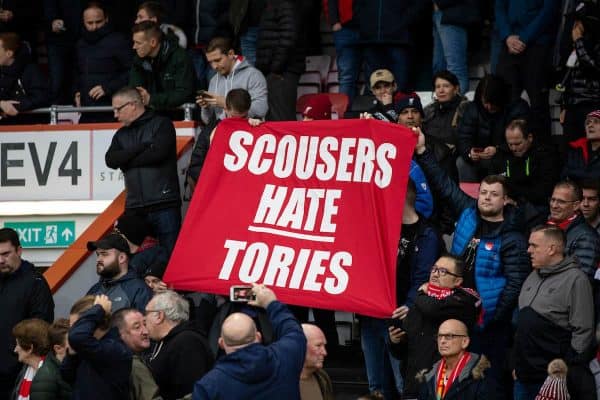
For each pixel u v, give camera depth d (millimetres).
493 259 34781
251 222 37188
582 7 43500
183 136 43938
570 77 44219
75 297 39906
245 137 38125
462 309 32719
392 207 35656
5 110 46688
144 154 39969
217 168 38062
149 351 33062
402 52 49062
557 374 32031
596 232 35500
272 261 36469
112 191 43969
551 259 33094
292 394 27266
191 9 51031
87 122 47688
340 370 40344
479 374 31297
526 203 37844
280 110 46594
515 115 42438
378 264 35375
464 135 42875
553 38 46875
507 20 47281
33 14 54844
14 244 36719
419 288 33688
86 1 52188
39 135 44531
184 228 37531
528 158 40094
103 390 28609
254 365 26641
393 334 34281
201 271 36875
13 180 44688
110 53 47438
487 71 52094
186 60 44469
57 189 44344
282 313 28328
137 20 46969
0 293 36812
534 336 32906
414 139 36281
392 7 48562
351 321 42250
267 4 46844
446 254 33062
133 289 35406
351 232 36062
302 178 37250
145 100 43281
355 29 49938
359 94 52906
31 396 31688
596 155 40219
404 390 33219
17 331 33062
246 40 50344
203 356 30266
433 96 47719
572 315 32688
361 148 36750
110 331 29281
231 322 27000
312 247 36250
